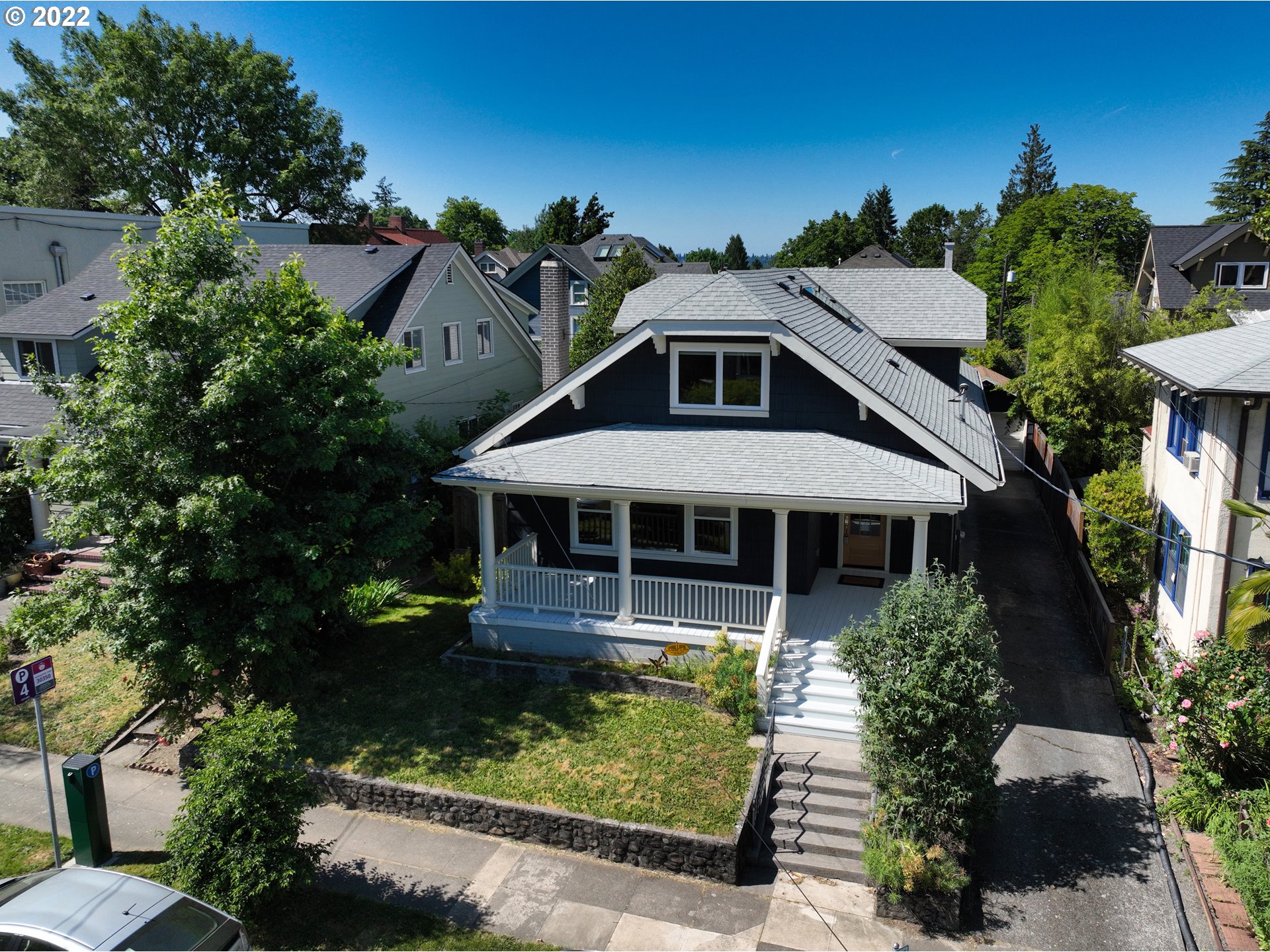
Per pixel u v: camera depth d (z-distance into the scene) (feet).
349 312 78.07
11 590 68.74
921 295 72.33
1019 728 47.44
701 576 59.06
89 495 43.42
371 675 54.49
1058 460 87.81
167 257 45.37
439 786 42.55
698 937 33.76
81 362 77.20
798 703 47.44
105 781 45.68
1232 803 37.35
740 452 52.80
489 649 56.95
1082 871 36.70
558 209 268.21
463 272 92.53
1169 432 57.21
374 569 50.72
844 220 302.86
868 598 57.67
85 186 145.48
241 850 33.24
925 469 49.32
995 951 32.65
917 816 35.88
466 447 59.47
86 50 134.21
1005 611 63.41
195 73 135.33
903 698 35.70
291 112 145.69
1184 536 50.98
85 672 56.65
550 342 93.30
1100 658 55.26
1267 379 42.11
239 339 44.50
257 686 48.03
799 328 53.52
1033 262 181.27
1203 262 127.03
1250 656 39.60
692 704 49.19
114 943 27.99
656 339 55.36
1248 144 174.40
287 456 46.68
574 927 34.50
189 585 45.14
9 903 30.12
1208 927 33.53
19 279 92.32
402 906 35.83
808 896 36.22
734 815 39.34
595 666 53.26
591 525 60.95
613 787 41.86
